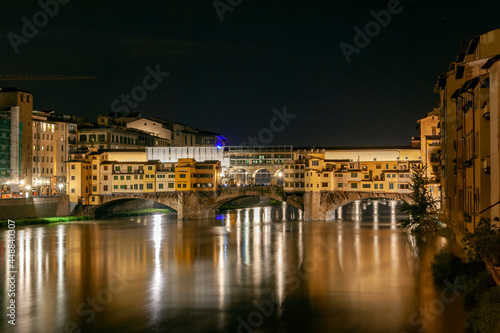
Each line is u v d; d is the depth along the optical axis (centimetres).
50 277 6209
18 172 12544
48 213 12150
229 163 15450
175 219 13325
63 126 14688
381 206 17788
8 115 12481
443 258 5259
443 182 7406
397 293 5031
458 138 5512
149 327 4356
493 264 3725
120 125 16750
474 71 4716
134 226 11531
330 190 12312
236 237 9631
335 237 9319
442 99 7519
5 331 4328
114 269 6662
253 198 19638
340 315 4475
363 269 6241
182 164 13238
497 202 3719
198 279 6022
